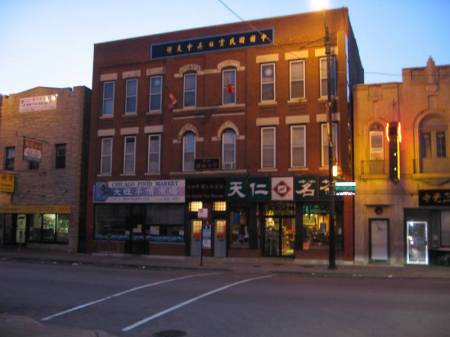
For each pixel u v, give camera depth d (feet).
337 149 82.23
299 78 86.74
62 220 102.32
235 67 90.79
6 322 31.99
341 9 84.64
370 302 39.17
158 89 96.63
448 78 79.05
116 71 100.07
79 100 103.14
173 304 39.04
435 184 77.00
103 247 96.32
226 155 89.81
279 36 88.12
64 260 83.46
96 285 49.96
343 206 81.25
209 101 91.66
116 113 98.84
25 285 49.70
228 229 87.92
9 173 106.22
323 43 85.15
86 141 104.22
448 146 77.87
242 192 86.28
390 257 78.28
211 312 35.68
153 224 93.45
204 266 75.56
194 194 89.76
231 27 91.56
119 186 95.86
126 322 32.91
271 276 61.98
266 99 88.07
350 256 79.71
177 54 95.14
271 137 87.20
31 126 107.14
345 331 29.58
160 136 95.14
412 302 39.14
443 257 76.54
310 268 72.69
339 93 82.69
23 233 105.70
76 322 33.09
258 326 31.14
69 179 101.65
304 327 30.68
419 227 78.48
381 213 79.36
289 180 83.82
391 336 28.32
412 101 79.97
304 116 84.99
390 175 78.38
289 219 84.89
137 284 50.90
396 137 77.41
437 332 29.22
